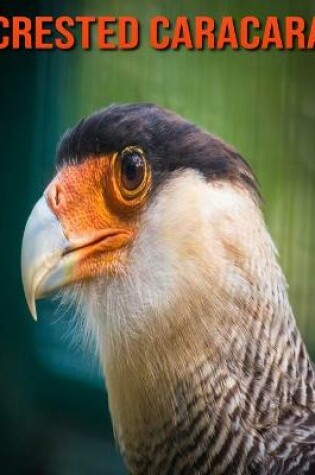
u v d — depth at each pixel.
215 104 2.48
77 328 2.22
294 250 2.50
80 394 2.49
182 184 2.18
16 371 2.48
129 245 2.19
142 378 2.19
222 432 2.17
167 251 2.18
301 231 2.50
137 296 2.19
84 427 2.49
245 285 2.17
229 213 2.17
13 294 2.48
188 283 2.18
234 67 2.48
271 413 2.17
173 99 2.48
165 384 2.18
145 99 2.48
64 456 2.49
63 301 2.22
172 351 2.18
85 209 2.20
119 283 2.19
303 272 2.50
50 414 2.49
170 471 2.18
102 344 2.21
